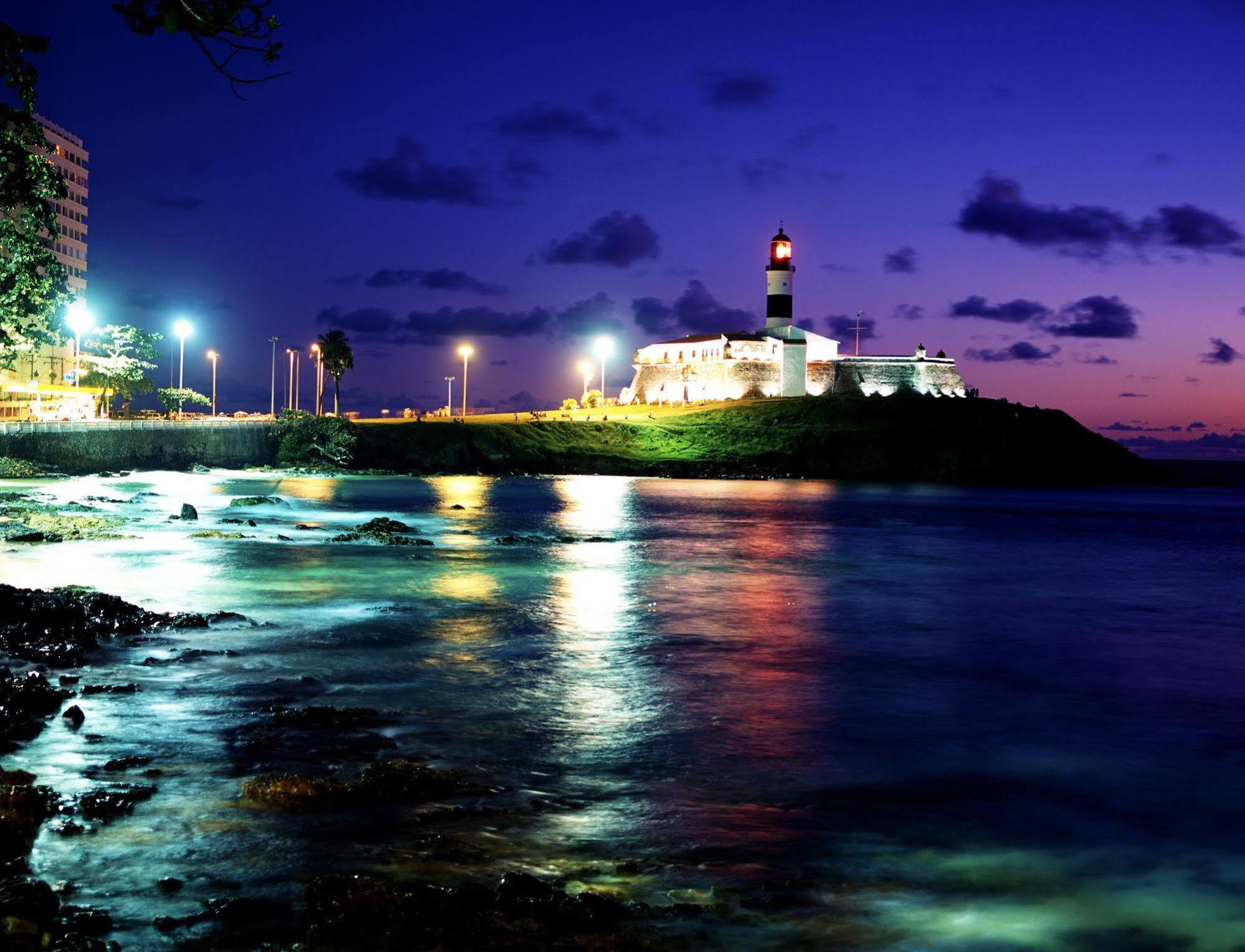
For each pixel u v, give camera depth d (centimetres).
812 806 1748
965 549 6806
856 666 2997
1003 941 1274
